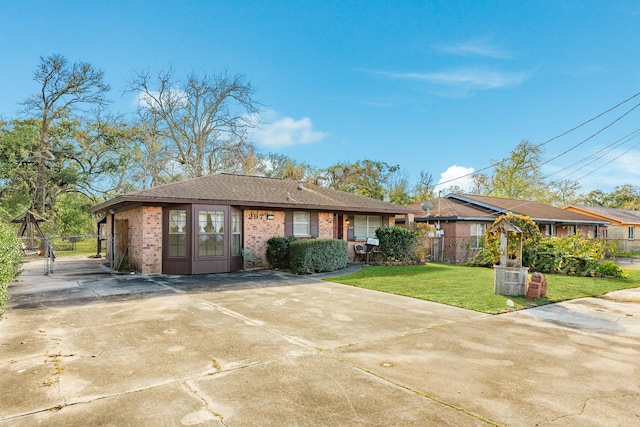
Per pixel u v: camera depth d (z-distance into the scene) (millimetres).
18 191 29422
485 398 3646
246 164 31344
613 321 6828
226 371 4270
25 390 3740
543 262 13961
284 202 14484
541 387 3918
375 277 12195
